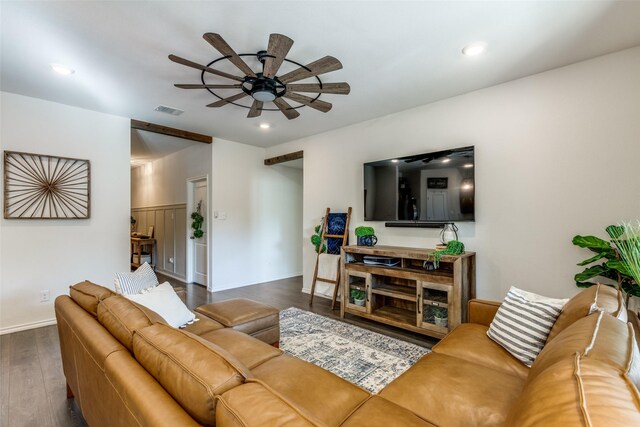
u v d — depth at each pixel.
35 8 1.89
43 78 2.86
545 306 1.67
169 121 4.17
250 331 2.36
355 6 1.89
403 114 3.72
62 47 2.33
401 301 3.56
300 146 5.06
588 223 2.54
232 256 5.30
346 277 3.62
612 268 2.18
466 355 1.70
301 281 5.82
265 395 0.76
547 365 0.95
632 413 0.52
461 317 2.74
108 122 3.86
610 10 1.92
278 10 1.92
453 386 1.37
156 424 0.76
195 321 2.22
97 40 2.24
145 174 7.30
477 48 2.36
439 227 3.39
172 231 6.29
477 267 3.12
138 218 7.70
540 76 2.76
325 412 1.21
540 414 0.59
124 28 2.10
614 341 0.91
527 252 2.83
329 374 1.50
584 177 2.56
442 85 3.02
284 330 3.22
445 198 3.23
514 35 2.19
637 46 2.34
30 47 2.33
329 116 3.93
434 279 2.89
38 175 3.38
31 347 2.83
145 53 2.42
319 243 4.46
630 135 2.38
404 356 2.61
